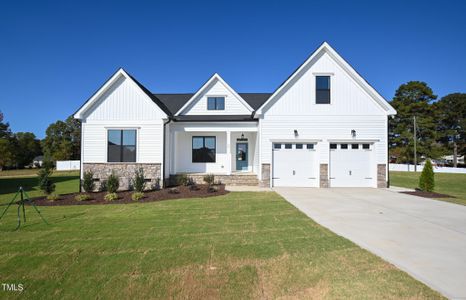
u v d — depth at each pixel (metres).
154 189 13.04
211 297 3.33
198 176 14.42
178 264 4.28
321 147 13.79
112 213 8.08
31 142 51.53
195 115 16.25
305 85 13.92
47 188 10.87
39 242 5.41
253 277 3.80
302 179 13.91
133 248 5.01
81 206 9.27
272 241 5.29
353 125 13.79
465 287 3.44
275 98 13.95
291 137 13.87
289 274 3.86
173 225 6.61
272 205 9.00
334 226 6.36
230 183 14.46
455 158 41.66
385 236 5.57
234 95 16.44
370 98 13.82
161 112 13.53
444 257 4.44
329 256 4.46
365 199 10.16
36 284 3.79
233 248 4.92
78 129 49.44
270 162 13.84
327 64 13.95
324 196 10.89
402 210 8.18
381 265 4.10
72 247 5.10
